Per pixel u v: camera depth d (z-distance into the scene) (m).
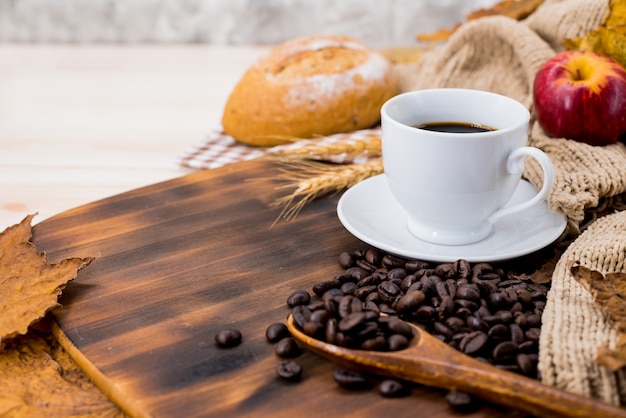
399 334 0.62
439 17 1.45
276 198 0.83
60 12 1.41
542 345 0.61
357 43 1.02
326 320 0.64
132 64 1.30
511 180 0.73
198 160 0.95
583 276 0.65
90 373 0.63
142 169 0.94
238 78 1.24
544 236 0.73
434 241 0.74
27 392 0.63
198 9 1.42
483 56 0.98
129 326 0.67
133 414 0.60
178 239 0.77
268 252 0.75
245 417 0.59
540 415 0.58
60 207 0.86
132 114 1.09
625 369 0.59
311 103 0.95
